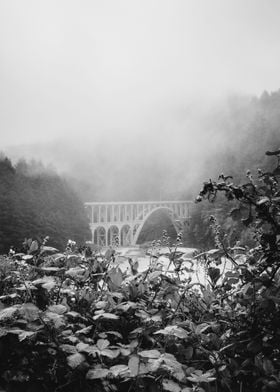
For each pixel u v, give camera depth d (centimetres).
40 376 200
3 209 6025
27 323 202
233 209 215
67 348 191
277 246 216
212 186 208
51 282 230
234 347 220
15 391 195
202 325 227
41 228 5903
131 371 176
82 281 288
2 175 7288
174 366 174
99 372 183
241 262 257
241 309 241
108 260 301
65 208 7256
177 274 292
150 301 271
